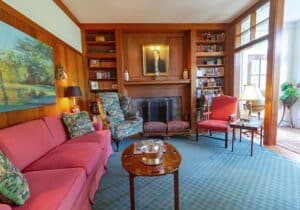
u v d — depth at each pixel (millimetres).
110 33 4855
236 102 3869
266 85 3469
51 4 2975
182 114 5148
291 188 2133
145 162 1786
